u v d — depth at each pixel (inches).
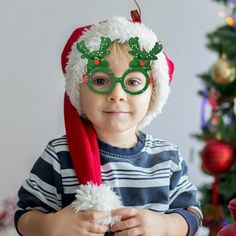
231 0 58.2
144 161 34.4
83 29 34.6
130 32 32.5
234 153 56.2
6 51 69.6
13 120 70.4
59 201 33.2
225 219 56.1
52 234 30.1
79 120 33.6
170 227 32.3
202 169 57.4
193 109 77.3
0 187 70.6
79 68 32.3
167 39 75.8
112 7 72.9
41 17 70.3
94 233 29.9
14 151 70.8
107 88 31.7
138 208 33.0
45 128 71.5
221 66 54.0
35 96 70.9
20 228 32.4
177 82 76.7
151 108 34.7
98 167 32.7
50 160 33.3
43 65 70.9
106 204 30.1
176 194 34.9
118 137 34.0
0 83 69.7
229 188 56.1
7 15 69.3
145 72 32.4
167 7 75.3
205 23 76.6
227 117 59.7
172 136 77.1
